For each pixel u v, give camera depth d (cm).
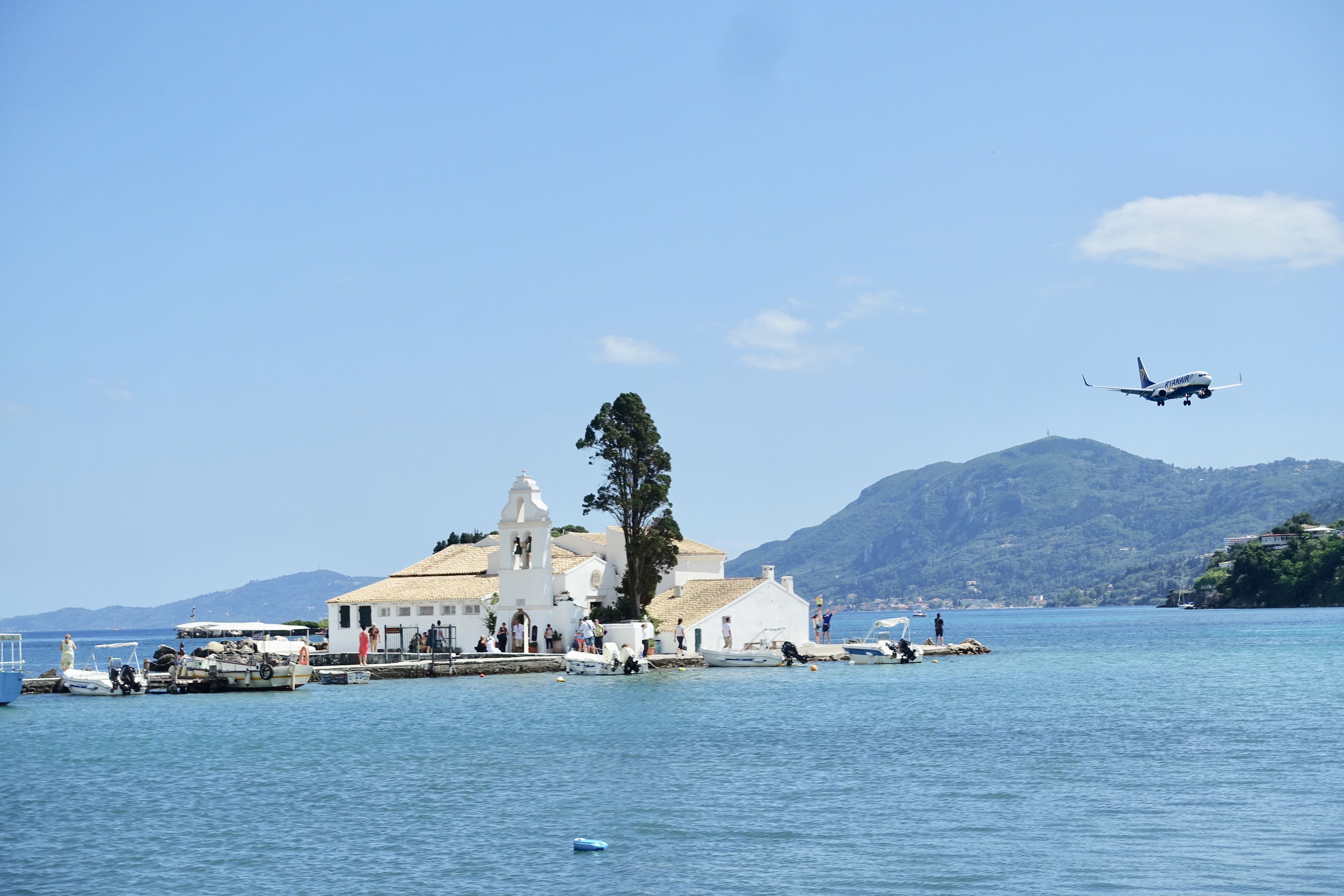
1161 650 13600
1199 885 3044
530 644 10050
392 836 3684
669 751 5234
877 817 3844
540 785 4472
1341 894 2959
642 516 10069
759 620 10675
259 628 9719
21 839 3716
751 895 3058
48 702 7975
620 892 3089
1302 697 7262
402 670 9262
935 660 11694
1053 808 3919
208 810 4103
